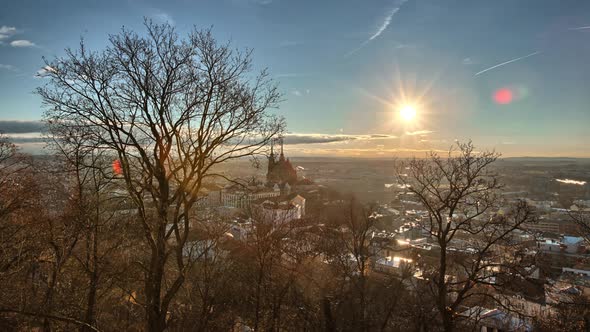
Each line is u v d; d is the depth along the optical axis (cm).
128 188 1625
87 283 2128
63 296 2053
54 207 2458
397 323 2592
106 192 2020
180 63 1650
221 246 3039
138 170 1712
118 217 2088
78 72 1560
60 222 2202
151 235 1652
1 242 2041
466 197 2125
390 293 2644
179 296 3036
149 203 1878
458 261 2197
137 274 2038
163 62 1634
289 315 2825
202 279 2759
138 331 2348
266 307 2831
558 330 2791
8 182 2489
